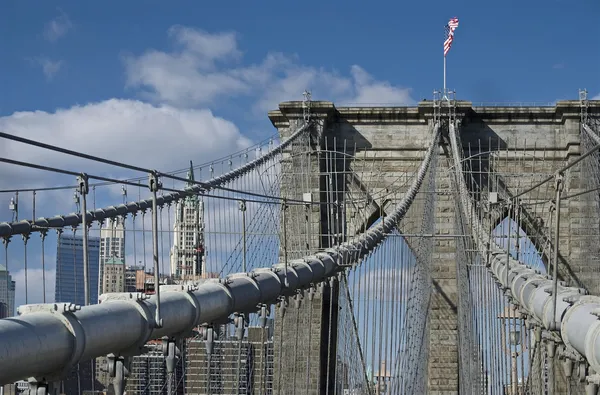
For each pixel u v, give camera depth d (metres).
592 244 51.97
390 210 56.69
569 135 55.56
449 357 53.25
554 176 16.19
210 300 15.98
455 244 52.16
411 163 57.16
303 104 56.47
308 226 48.47
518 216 28.91
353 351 36.69
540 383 20.98
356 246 32.22
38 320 10.24
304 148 56.06
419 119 57.38
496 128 57.19
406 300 41.91
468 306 42.69
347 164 57.56
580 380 14.49
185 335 15.03
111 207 25.89
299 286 23.94
